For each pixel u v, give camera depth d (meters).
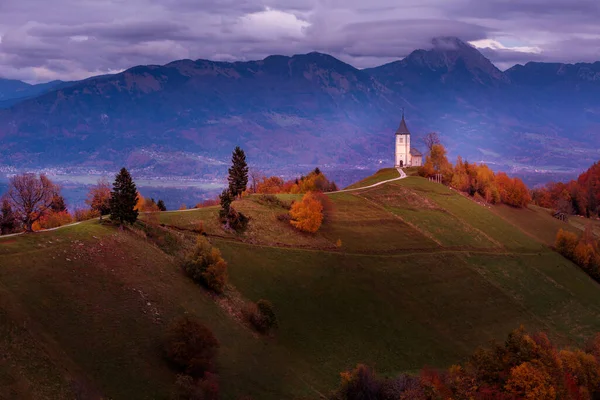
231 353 87.25
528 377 80.19
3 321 70.88
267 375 86.44
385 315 116.62
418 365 103.62
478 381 84.19
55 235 93.75
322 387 89.00
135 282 90.81
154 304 88.06
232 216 131.62
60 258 87.44
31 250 86.62
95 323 78.81
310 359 96.62
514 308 135.12
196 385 75.88
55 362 69.81
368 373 85.62
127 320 82.19
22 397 63.47
